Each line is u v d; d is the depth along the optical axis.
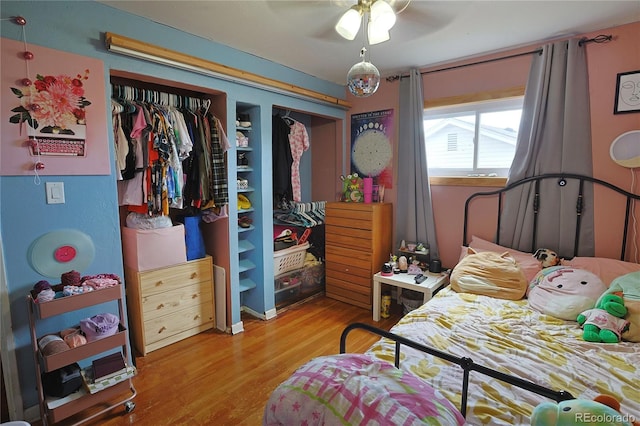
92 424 1.66
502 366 1.37
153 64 2.02
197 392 1.91
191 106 2.42
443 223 2.94
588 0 1.78
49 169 1.67
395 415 0.82
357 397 0.89
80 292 1.62
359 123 3.41
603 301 1.73
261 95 2.67
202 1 1.77
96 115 1.80
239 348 2.40
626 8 1.87
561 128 2.29
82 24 1.73
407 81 2.99
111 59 1.85
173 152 2.22
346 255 3.17
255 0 1.75
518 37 2.26
